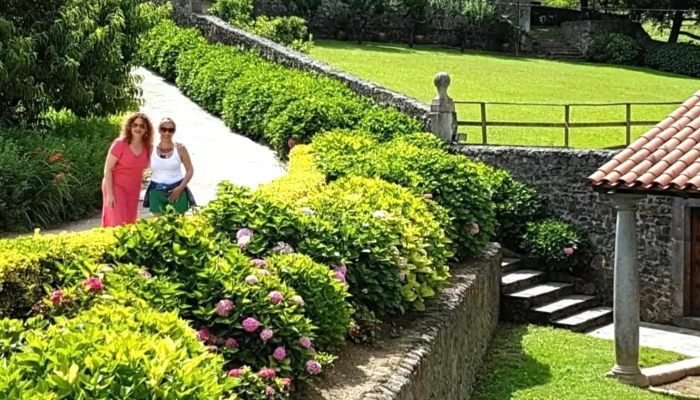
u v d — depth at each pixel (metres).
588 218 16.38
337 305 6.43
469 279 10.26
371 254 7.58
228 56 21.19
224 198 7.25
